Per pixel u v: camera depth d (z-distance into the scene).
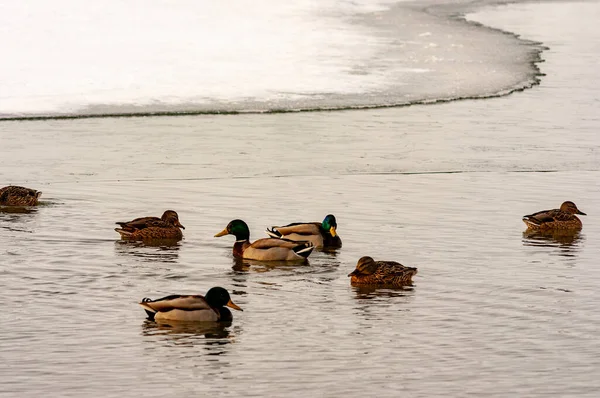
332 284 13.30
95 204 17.78
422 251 14.92
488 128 25.84
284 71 33.25
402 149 23.28
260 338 11.14
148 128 25.34
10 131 24.58
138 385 9.77
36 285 13.03
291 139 24.36
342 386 9.75
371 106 28.73
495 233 16.06
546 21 51.22
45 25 38.19
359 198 18.47
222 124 26.08
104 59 33.66
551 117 27.38
